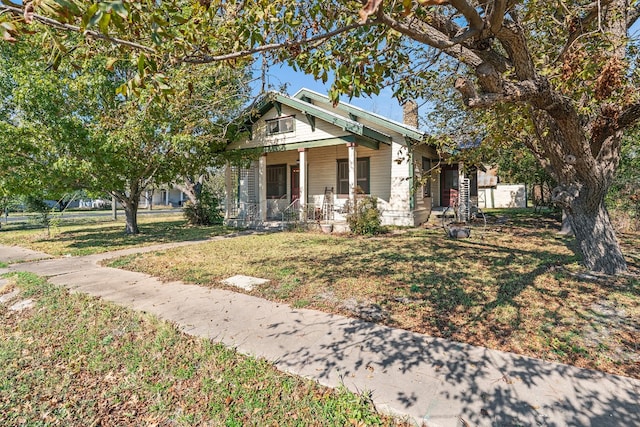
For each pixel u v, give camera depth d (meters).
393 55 3.72
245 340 3.53
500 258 7.08
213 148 13.22
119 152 10.05
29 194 10.16
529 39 5.02
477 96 2.78
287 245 9.34
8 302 5.07
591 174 5.41
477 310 4.19
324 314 4.21
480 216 16.05
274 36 3.20
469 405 2.41
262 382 2.80
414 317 4.04
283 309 4.42
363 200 11.66
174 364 3.14
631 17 5.10
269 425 2.35
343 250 8.34
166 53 2.57
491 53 3.32
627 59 4.32
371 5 1.30
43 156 9.45
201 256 8.05
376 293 4.91
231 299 4.85
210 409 2.54
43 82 8.70
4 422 2.47
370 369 2.92
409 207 12.68
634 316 3.89
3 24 1.50
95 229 15.17
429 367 2.93
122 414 2.55
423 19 2.85
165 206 47.19
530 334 3.52
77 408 2.62
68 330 3.95
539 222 13.91
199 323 3.99
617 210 10.61
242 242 10.16
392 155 12.98
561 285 5.09
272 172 16.36
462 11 2.11
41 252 9.26
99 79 9.38
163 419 2.47
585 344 3.28
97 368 3.14
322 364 3.02
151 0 1.87
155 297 4.99
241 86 9.34
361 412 2.39
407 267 6.41
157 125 10.28
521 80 3.25
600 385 2.62
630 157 9.91
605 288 4.90
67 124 8.98
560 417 2.27
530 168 14.52
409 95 4.82
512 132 5.78
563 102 3.82
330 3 2.93
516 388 2.60
